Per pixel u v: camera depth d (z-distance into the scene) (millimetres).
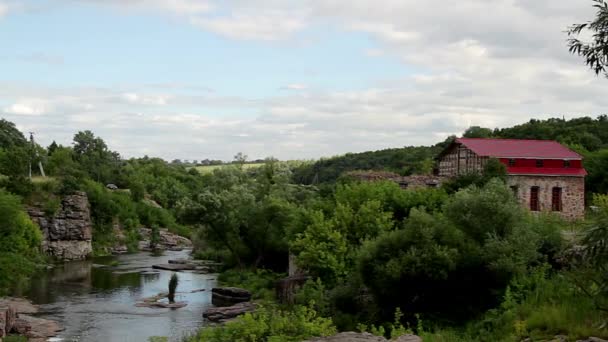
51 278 59875
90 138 153000
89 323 38156
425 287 27719
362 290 31391
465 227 29484
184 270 67125
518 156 49906
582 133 86000
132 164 162625
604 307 17062
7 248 57438
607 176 59438
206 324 37594
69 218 81500
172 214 124312
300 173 157000
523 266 25641
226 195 63781
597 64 12898
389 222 38312
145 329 36312
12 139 120438
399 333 21531
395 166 117188
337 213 38688
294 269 48281
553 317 18031
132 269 68375
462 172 50000
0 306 34812
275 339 21156
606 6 12539
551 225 29766
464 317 26859
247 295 45406
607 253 12250
